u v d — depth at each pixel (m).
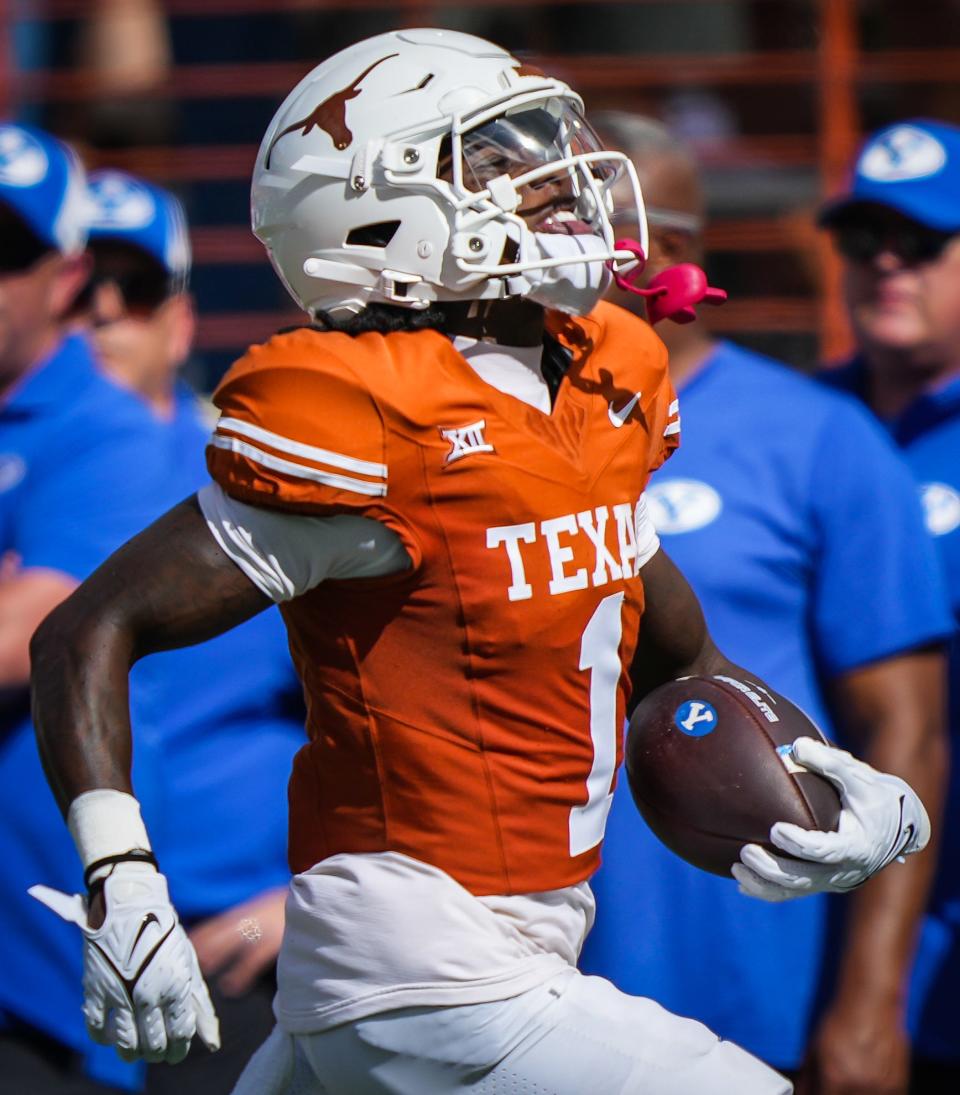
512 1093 9.58
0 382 16.11
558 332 10.28
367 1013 9.62
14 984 15.32
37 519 15.45
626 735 11.72
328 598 9.62
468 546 9.38
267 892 15.56
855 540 14.40
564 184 9.89
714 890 13.94
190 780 15.41
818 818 10.01
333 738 9.74
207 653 15.47
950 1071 15.69
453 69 9.71
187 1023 9.12
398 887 9.60
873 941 14.26
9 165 15.97
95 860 9.14
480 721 9.56
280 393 9.22
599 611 9.73
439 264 9.59
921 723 14.53
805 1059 14.31
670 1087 9.64
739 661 14.28
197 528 9.43
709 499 14.34
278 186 9.94
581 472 9.70
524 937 9.80
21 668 15.09
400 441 9.23
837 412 14.64
